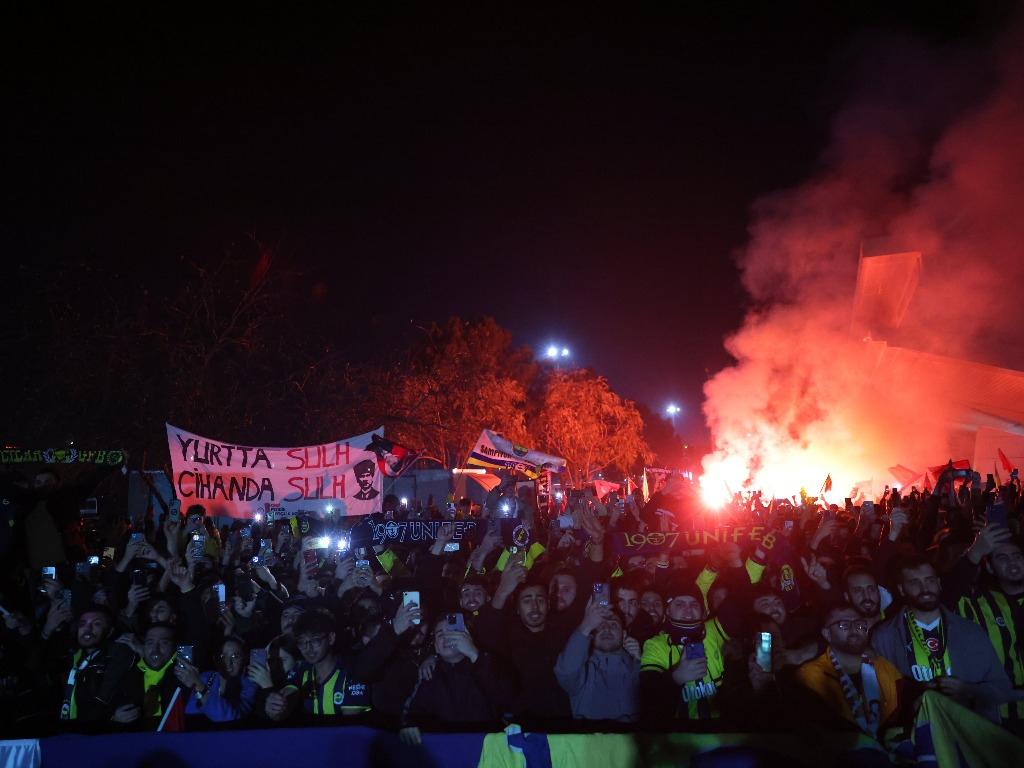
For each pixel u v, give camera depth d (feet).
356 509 36.94
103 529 44.57
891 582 19.26
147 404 69.97
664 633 18.79
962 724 15.20
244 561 31.40
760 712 17.22
